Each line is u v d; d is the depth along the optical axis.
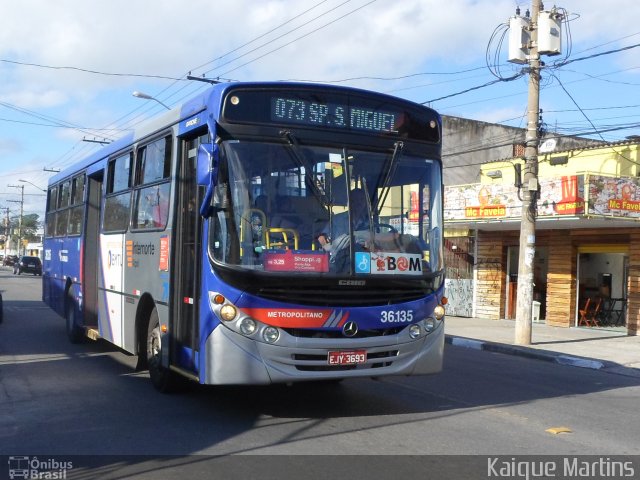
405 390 9.59
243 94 7.12
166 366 8.23
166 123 8.73
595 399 9.81
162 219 8.61
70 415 7.57
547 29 15.77
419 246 7.63
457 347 16.66
